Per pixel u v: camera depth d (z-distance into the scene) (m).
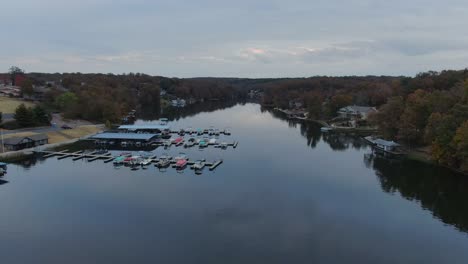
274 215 71.38
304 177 97.12
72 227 65.44
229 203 77.38
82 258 55.09
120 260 54.59
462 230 65.69
